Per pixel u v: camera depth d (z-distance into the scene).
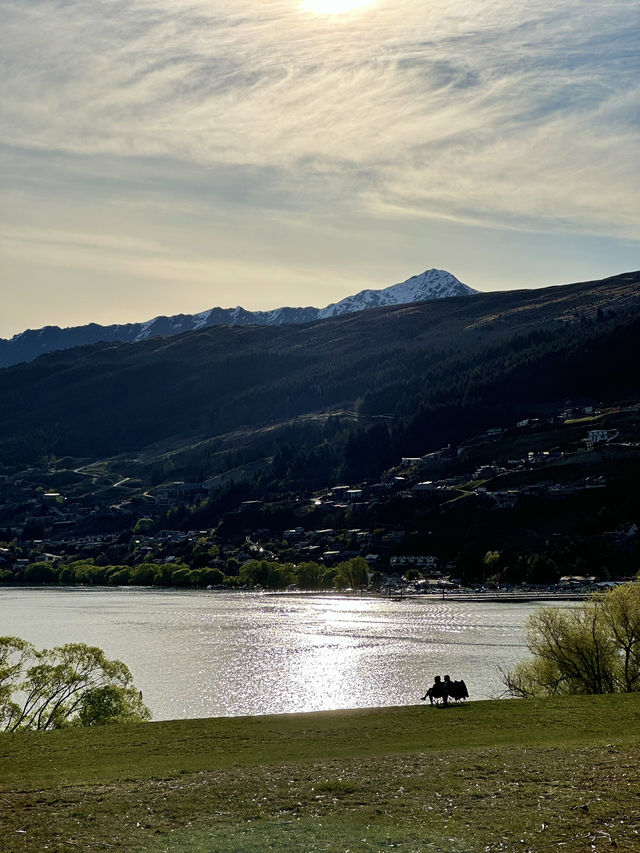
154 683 107.31
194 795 29.55
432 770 31.55
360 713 45.72
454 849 23.39
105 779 32.56
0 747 40.34
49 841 25.22
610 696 48.59
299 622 178.88
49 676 63.16
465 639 145.12
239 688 103.69
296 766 33.31
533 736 37.69
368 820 26.19
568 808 26.12
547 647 64.44
